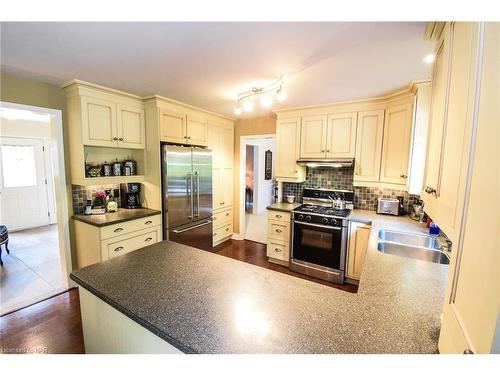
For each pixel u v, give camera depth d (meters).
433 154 0.88
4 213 4.68
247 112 3.66
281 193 3.74
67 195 2.71
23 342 1.92
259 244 4.32
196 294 1.12
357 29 1.38
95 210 2.85
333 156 3.11
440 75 0.87
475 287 0.48
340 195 3.38
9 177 4.73
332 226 2.89
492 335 0.40
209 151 3.62
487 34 0.47
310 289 1.17
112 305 1.08
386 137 2.73
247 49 1.65
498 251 0.40
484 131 0.47
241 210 4.48
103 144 2.65
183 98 2.94
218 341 0.82
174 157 3.09
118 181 2.93
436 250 1.99
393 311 0.99
